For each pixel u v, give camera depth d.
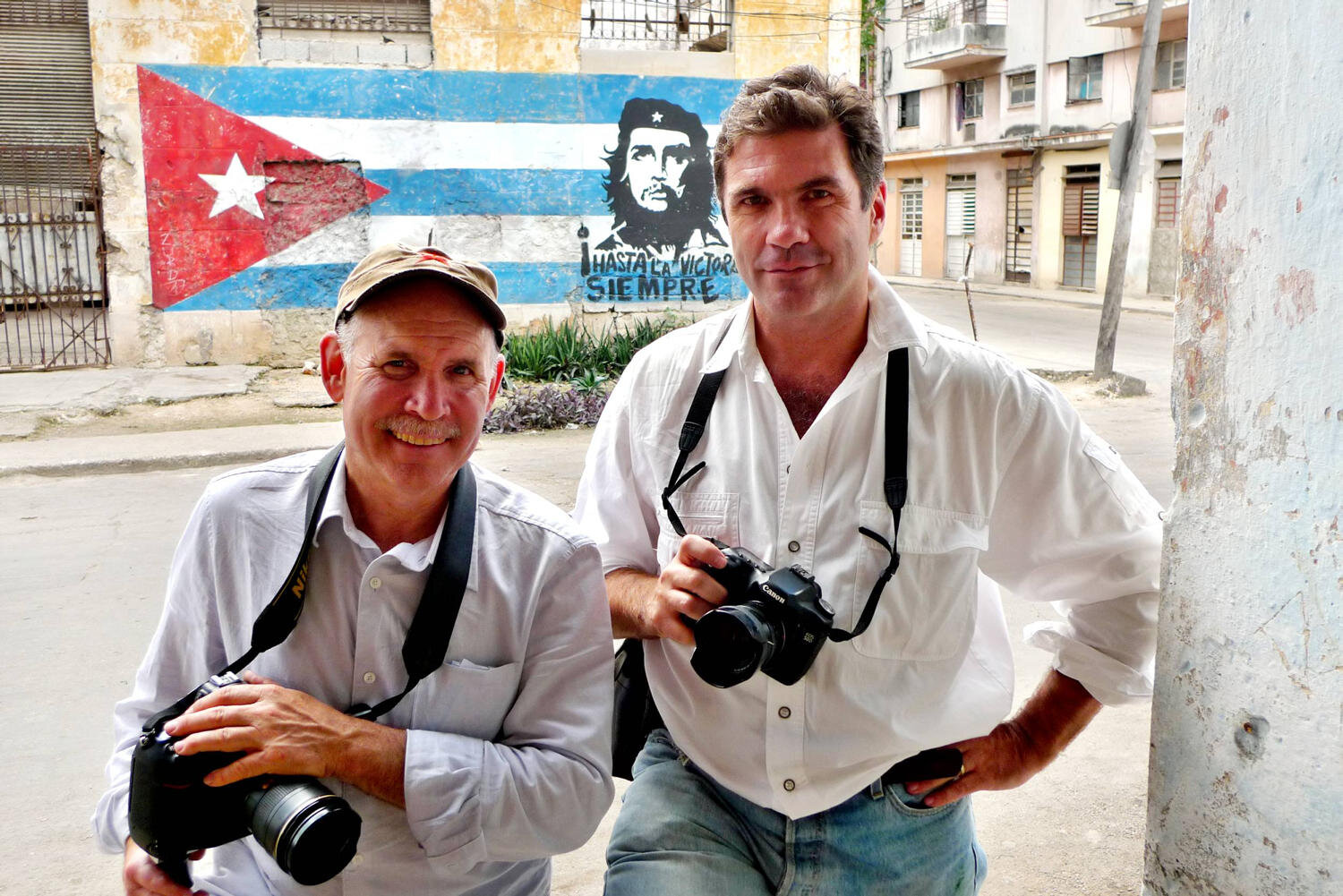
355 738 1.49
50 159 11.85
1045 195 26.47
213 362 11.80
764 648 1.51
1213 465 1.57
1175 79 22.81
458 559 1.59
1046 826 3.26
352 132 11.74
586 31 12.74
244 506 1.64
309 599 1.60
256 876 1.64
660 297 12.72
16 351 12.16
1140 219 23.89
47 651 4.56
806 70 1.71
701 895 1.72
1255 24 1.47
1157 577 1.87
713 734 1.81
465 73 11.88
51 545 6.11
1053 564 1.90
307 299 11.91
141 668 1.73
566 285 12.46
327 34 11.66
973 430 1.75
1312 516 1.41
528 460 8.18
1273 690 1.48
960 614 1.77
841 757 1.73
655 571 1.98
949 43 27.48
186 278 11.60
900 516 1.71
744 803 1.82
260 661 1.62
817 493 1.75
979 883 2.01
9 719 3.94
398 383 1.52
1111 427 9.55
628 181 12.43
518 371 11.27
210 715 1.43
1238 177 1.51
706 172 12.62
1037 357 14.05
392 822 1.58
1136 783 3.50
